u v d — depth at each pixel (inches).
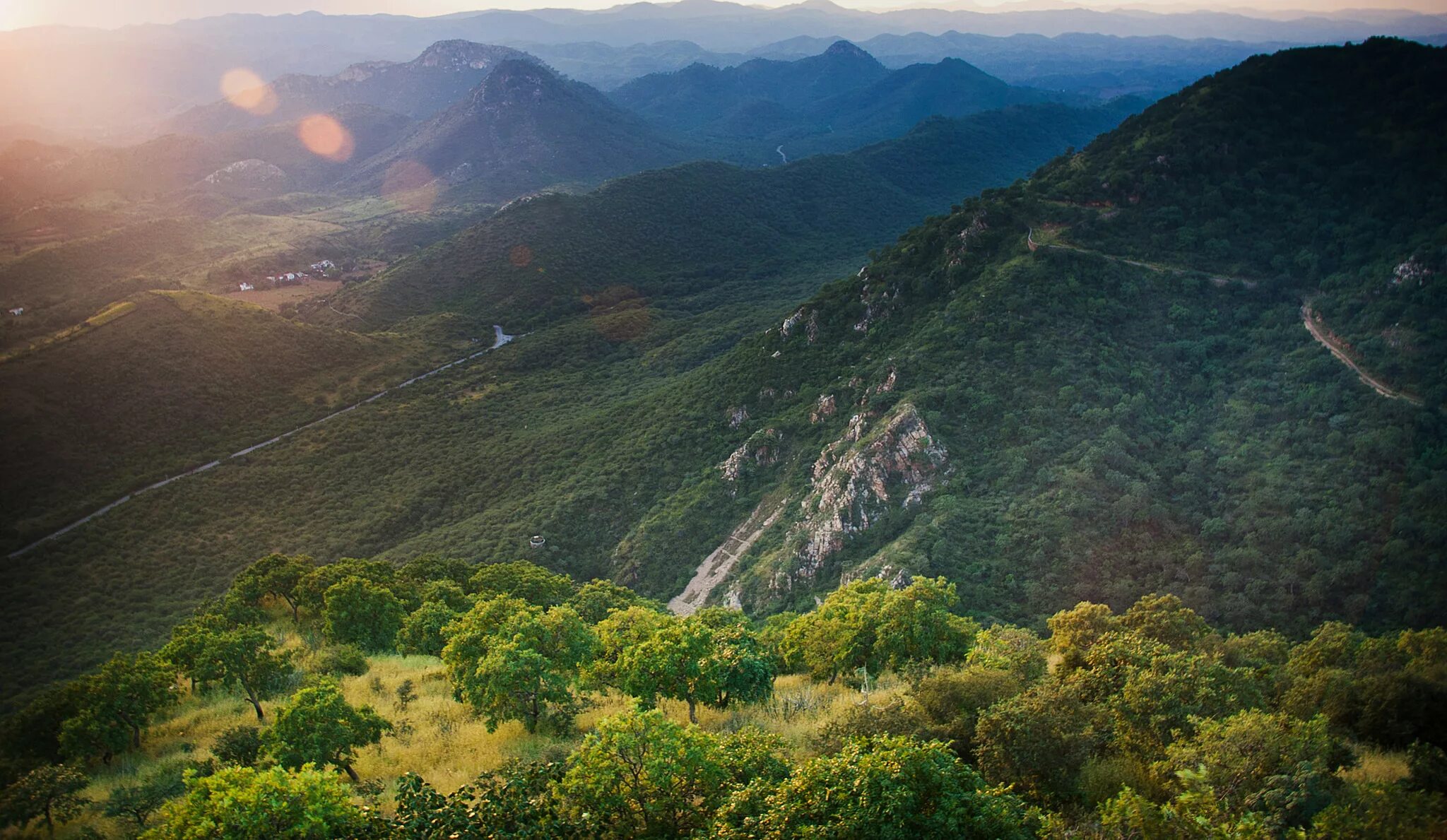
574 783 918.4
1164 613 1477.6
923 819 782.5
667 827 908.6
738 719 1376.7
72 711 1505.9
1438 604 2496.3
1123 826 765.9
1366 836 709.3
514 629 1588.3
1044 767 927.0
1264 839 679.1
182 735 1590.8
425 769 1318.9
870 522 3516.2
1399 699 1085.1
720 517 4227.4
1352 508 2871.6
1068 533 3029.0
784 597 3442.4
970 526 3208.7
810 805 815.1
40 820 1207.6
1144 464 3334.2
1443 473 2797.7
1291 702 1180.5
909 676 1469.0
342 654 1956.2
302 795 897.5
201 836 858.1
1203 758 861.8
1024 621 2731.3
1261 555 2849.4
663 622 1697.8
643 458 4835.1
